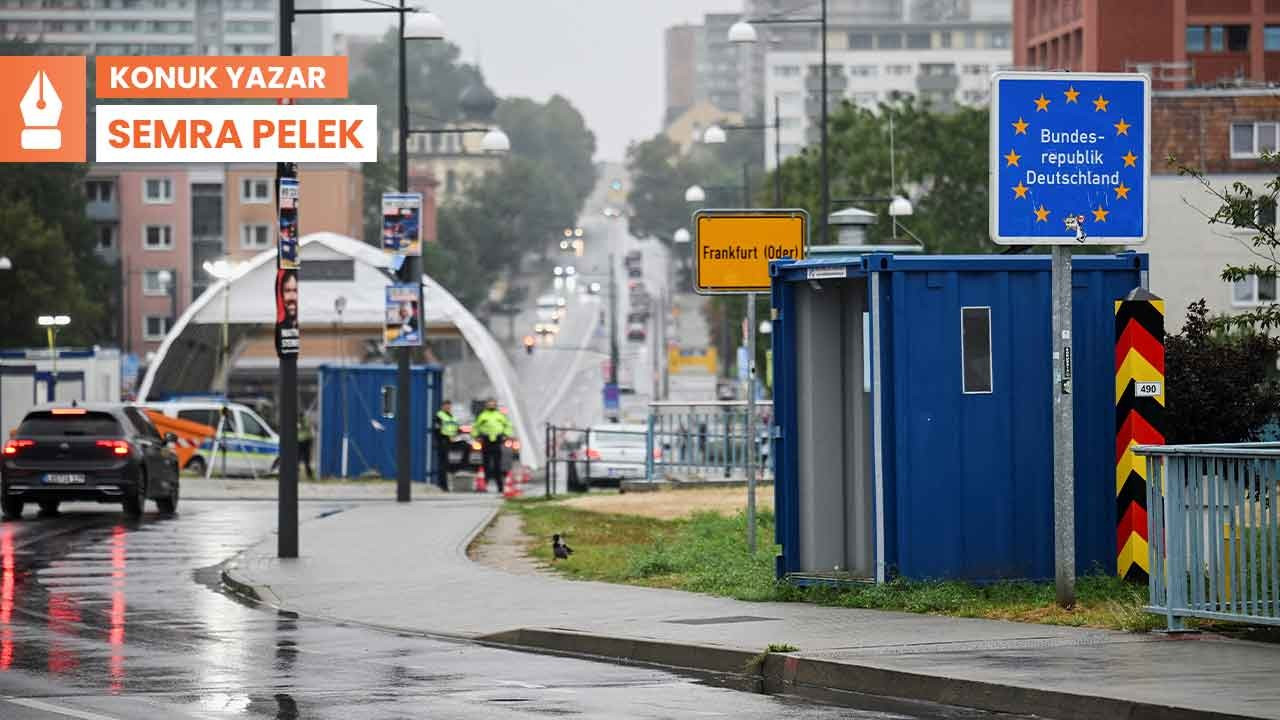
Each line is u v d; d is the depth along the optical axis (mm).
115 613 49469
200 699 33375
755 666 36844
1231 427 58469
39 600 52844
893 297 45312
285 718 31172
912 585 44938
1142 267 46375
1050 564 45750
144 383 155375
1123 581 44750
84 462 85875
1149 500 38938
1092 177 41375
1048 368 46000
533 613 46750
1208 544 38156
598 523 80688
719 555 59438
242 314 157375
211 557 67125
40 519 86875
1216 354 58625
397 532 75562
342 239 165750
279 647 41812
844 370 48000
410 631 45281
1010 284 45875
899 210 131125
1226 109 172000
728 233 58281
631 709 32156
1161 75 187125
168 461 91688
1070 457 42344
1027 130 41094
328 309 158000
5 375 145000
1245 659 34656
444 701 33219
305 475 140875
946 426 45469
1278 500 37031
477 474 141375
